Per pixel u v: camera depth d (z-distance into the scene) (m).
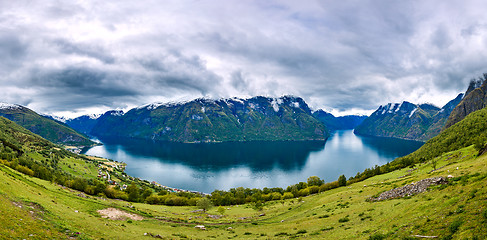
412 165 145.88
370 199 59.00
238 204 140.25
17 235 24.91
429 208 32.28
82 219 42.66
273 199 143.50
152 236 44.06
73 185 133.50
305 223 53.28
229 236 51.78
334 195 88.62
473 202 26.72
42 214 35.97
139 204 119.94
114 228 43.47
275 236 46.69
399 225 30.78
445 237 22.73
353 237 33.56
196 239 47.28
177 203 138.00
